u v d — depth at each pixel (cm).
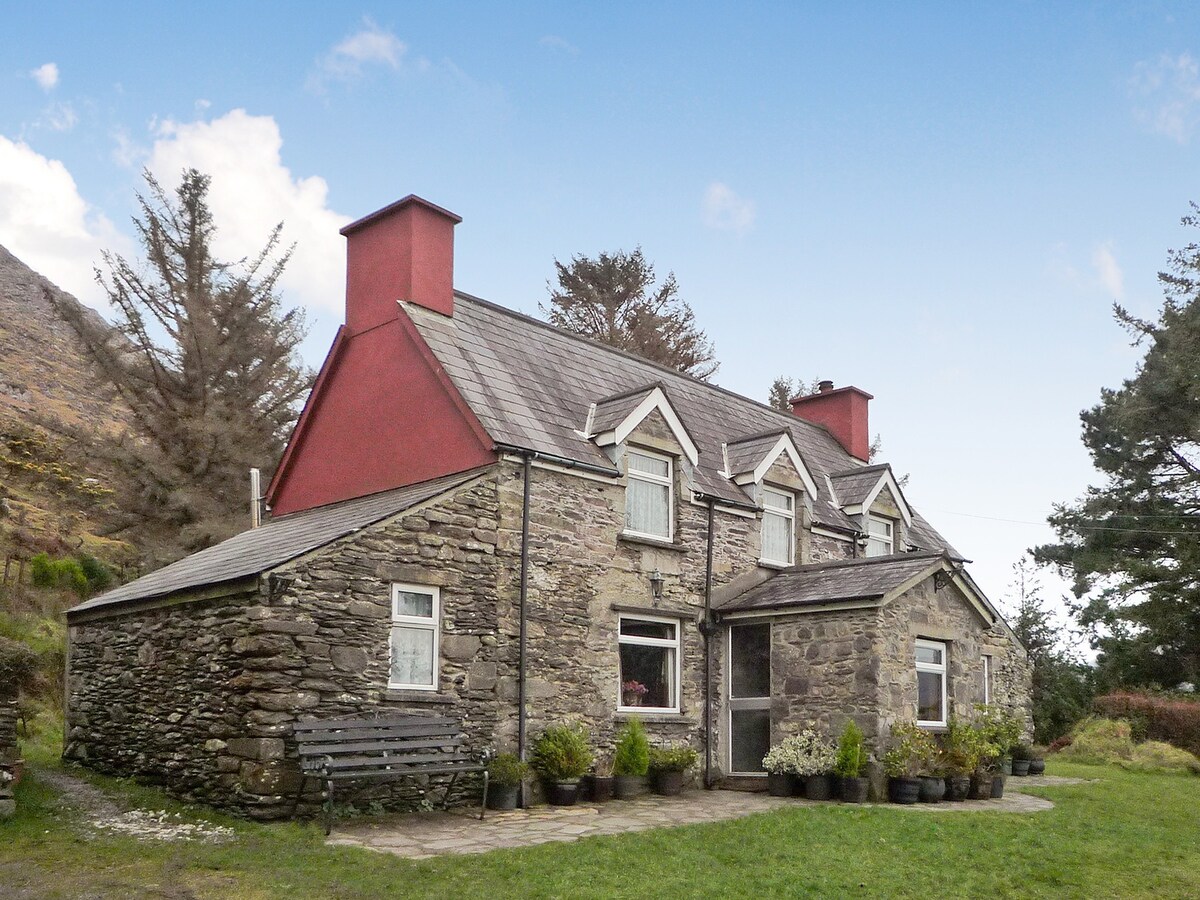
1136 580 3319
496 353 1752
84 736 1562
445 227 1758
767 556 1972
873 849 1176
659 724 1667
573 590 1574
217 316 2644
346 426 1772
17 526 2828
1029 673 2416
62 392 4728
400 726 1288
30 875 915
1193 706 2672
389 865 998
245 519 2436
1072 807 1573
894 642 1623
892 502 2319
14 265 6456
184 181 2677
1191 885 1120
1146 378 3406
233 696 1256
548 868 1011
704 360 4172
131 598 1466
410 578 1377
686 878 1010
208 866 972
